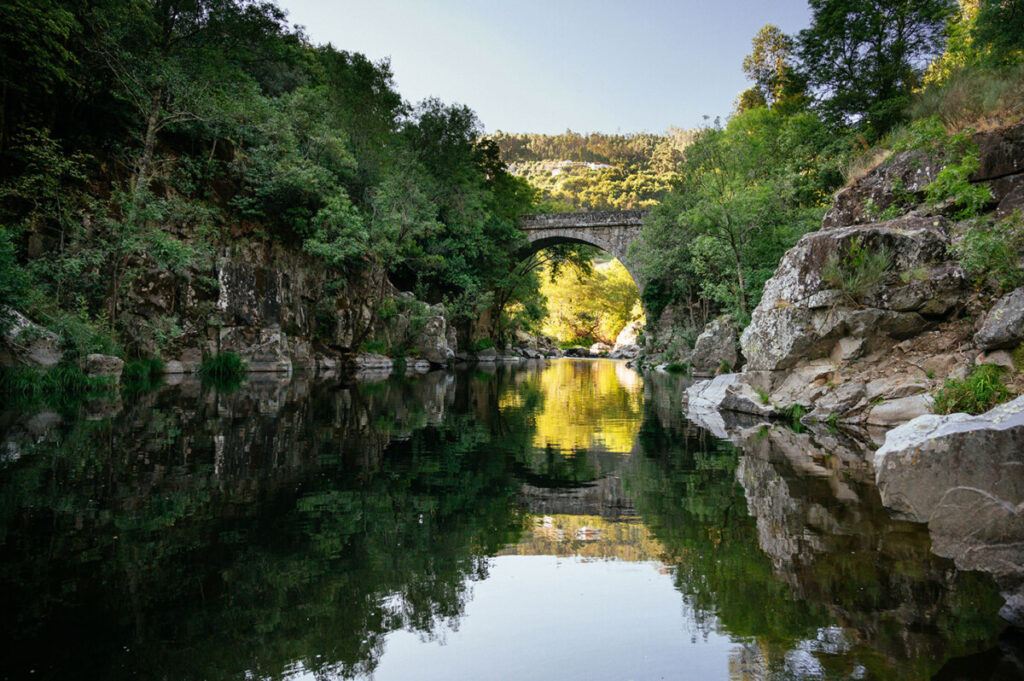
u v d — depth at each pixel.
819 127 25.09
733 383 13.59
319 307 27.22
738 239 24.38
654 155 179.12
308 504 4.84
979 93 12.65
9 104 16.55
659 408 13.66
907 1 23.80
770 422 11.12
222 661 2.41
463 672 2.36
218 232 22.56
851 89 25.08
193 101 20.48
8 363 11.83
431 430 9.41
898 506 4.70
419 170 37.03
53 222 16.69
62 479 5.28
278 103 25.20
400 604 3.03
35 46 14.80
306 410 11.34
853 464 6.95
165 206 18.72
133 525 4.11
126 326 17.66
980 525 3.90
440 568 3.56
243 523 4.28
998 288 9.30
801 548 3.94
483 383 22.02
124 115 19.95
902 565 3.60
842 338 11.30
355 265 29.17
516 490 5.56
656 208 36.94
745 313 23.44
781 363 12.08
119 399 11.61
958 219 10.56
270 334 22.78
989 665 2.45
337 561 3.60
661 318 40.62
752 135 32.16
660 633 2.74
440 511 4.81
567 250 57.16
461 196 40.84
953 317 10.06
